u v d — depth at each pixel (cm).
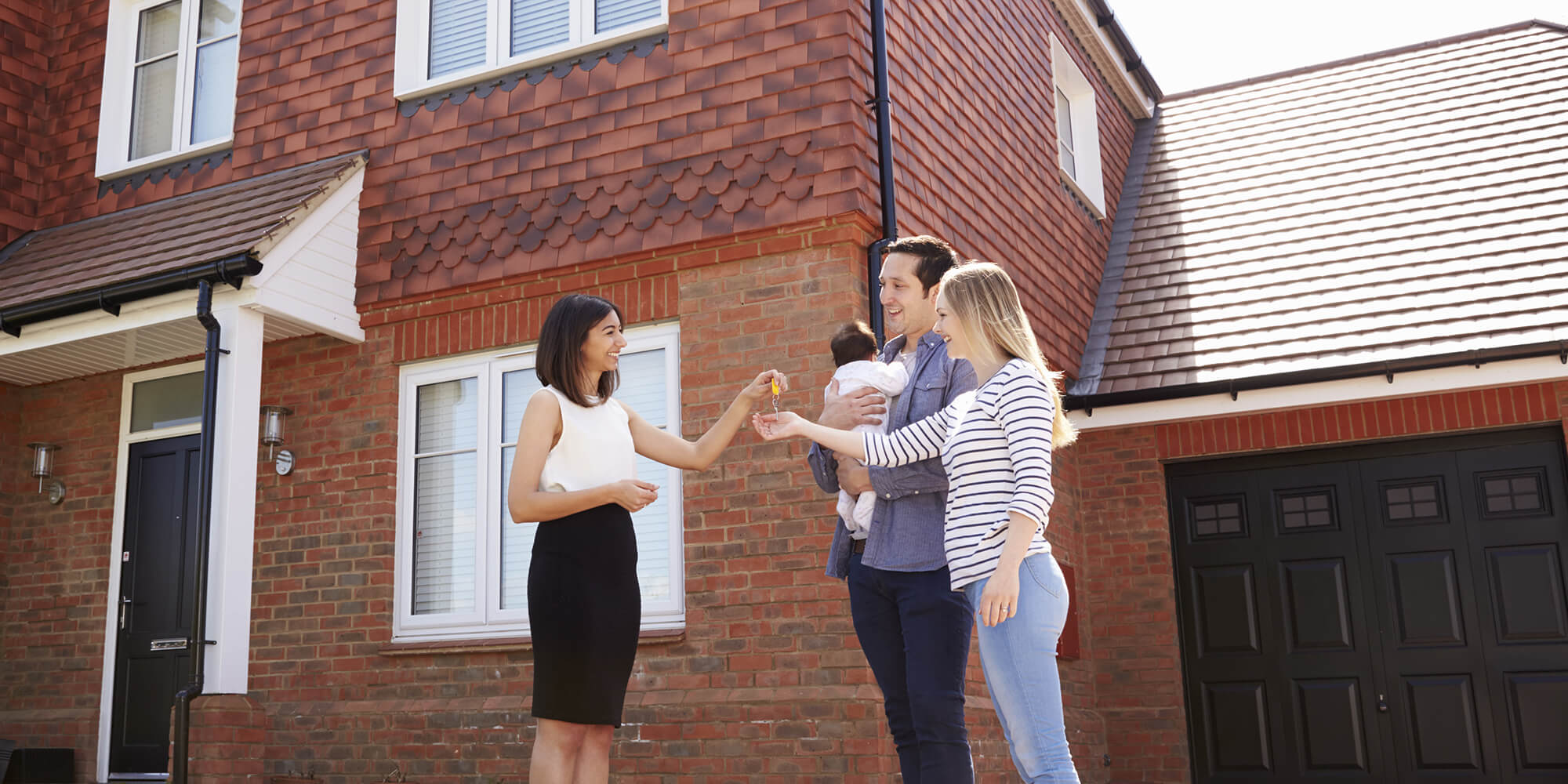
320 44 827
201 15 909
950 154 766
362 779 688
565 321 350
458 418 734
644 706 630
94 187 910
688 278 670
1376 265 889
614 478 346
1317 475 860
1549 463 796
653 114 698
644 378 683
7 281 823
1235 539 876
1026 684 307
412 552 728
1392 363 772
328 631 727
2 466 884
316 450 755
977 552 317
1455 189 938
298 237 722
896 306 385
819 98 652
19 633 863
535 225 717
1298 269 926
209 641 670
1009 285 339
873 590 368
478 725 667
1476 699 787
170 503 832
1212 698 861
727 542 634
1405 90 1105
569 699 320
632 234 685
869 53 674
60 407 886
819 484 413
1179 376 857
